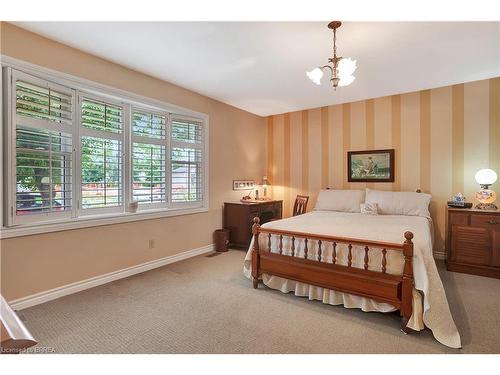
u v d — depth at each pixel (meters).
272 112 5.32
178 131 3.92
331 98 4.40
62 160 2.65
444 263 3.68
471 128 3.67
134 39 2.50
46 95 2.50
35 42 2.40
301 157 5.17
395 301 2.05
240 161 5.03
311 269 2.46
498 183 3.51
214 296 2.63
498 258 3.09
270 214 4.95
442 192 3.88
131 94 3.19
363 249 2.30
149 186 3.53
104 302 2.48
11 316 0.96
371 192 4.18
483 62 3.00
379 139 4.35
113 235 3.04
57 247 2.56
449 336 1.84
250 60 2.94
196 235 4.12
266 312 2.31
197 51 2.73
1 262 2.21
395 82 3.65
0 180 2.21
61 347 1.81
